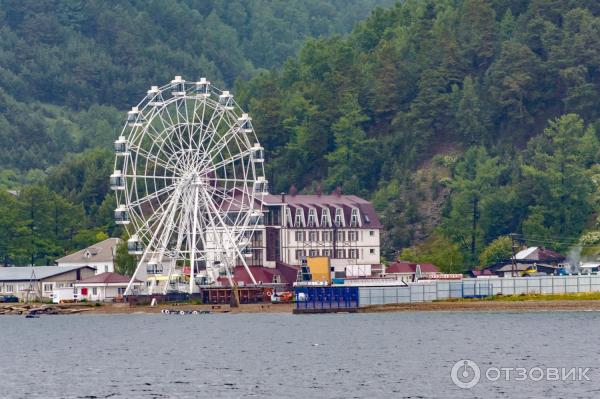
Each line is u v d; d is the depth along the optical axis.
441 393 172.25
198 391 178.38
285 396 172.38
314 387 179.00
